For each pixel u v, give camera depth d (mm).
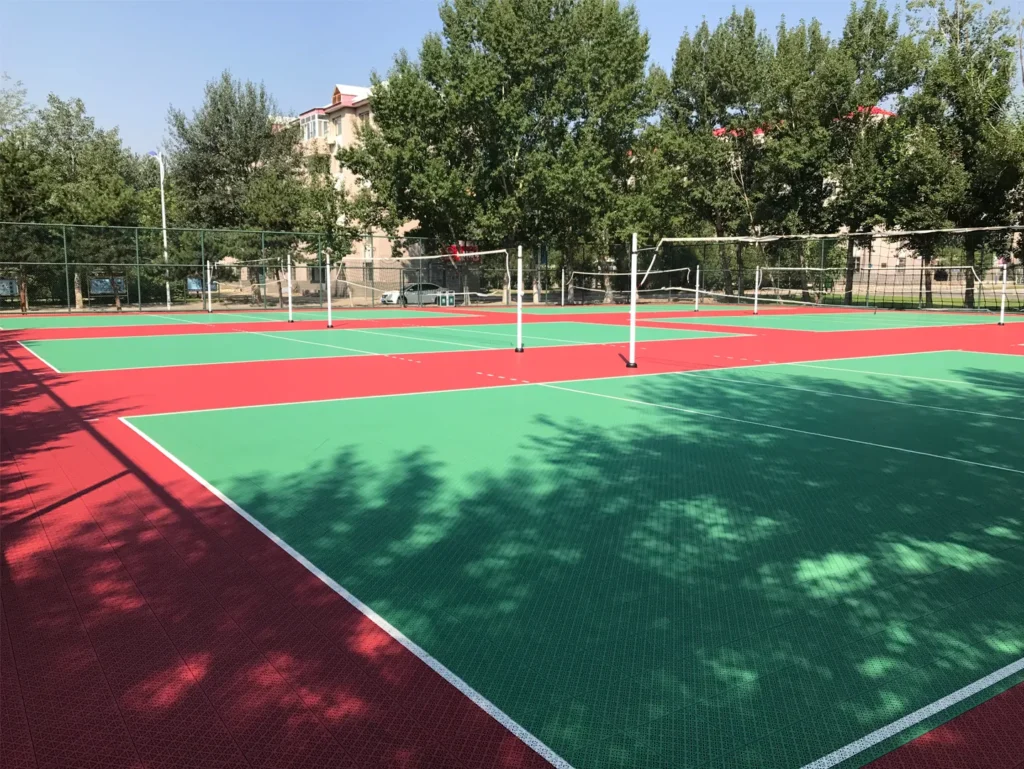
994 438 8258
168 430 8430
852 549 4855
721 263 46812
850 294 41312
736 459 7262
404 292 43781
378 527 5215
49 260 35031
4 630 3684
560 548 4855
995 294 40531
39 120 61688
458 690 3162
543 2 39375
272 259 40688
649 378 12898
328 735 2850
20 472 6637
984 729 2898
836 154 41188
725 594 4156
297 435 8195
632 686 3203
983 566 4574
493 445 7781
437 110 39594
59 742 2811
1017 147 32750
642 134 43531
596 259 46844
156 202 49250
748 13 43219
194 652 3471
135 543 4879
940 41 37656
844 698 3113
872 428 8773
